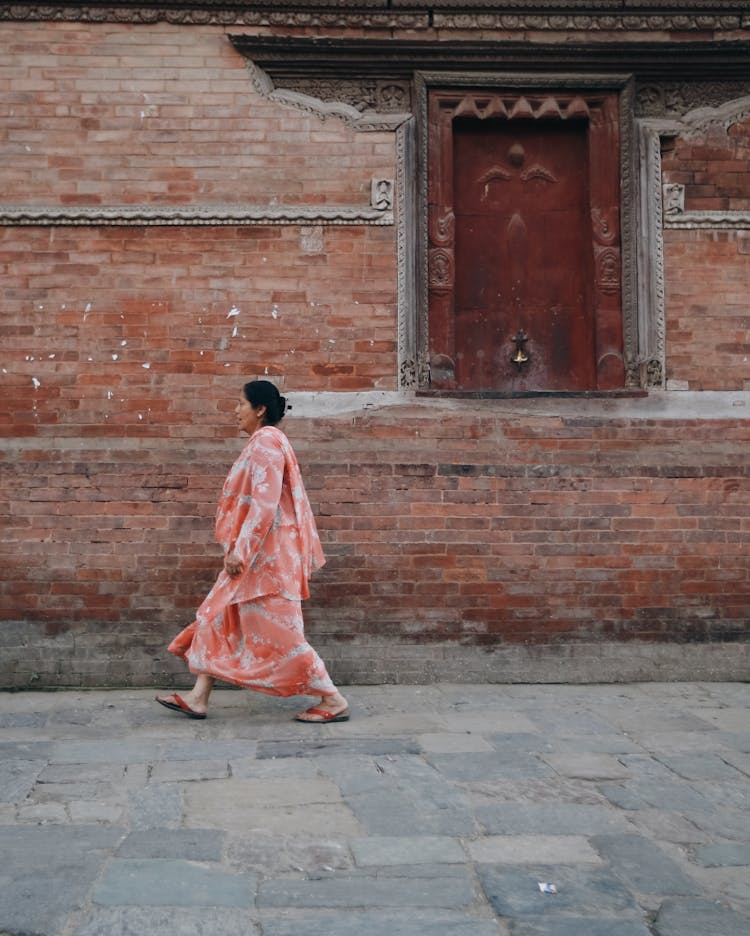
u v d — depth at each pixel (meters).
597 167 6.43
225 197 6.21
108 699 5.62
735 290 6.36
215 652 5.06
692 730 4.89
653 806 3.70
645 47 6.33
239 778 4.00
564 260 6.48
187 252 6.17
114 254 6.14
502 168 6.49
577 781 4.00
